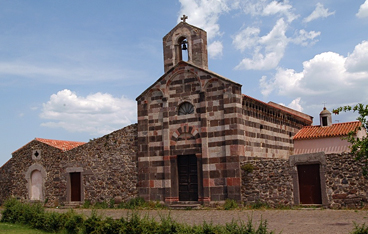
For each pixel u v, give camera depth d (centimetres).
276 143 3503
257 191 2820
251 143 3088
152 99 3350
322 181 2594
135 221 1853
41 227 2269
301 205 2652
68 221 2098
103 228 1894
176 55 3378
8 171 3994
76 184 3638
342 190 2523
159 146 3269
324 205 2564
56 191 3706
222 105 3008
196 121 3111
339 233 1709
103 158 3519
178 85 3231
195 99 3139
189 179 3134
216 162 2984
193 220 2345
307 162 2664
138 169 3334
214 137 3012
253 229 1566
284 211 2531
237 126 2923
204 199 2986
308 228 1869
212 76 3056
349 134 1688
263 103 3281
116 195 3406
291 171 2717
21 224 2383
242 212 2597
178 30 3369
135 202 3253
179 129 3180
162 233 1722
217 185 2962
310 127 3925
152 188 3253
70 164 3666
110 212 2986
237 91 2970
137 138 3388
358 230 1512
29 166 3881
